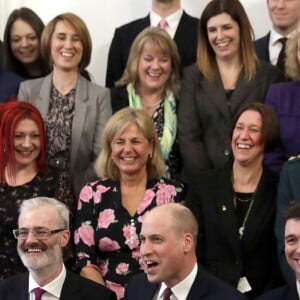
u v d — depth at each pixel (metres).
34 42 5.47
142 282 3.87
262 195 4.31
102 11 6.05
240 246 4.27
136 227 4.38
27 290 3.90
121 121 4.46
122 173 4.46
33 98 4.98
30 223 3.84
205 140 4.81
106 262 4.40
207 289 3.67
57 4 6.09
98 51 6.06
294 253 3.55
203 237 4.35
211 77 4.86
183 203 4.46
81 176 4.80
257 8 5.80
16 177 4.60
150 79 4.92
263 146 4.34
